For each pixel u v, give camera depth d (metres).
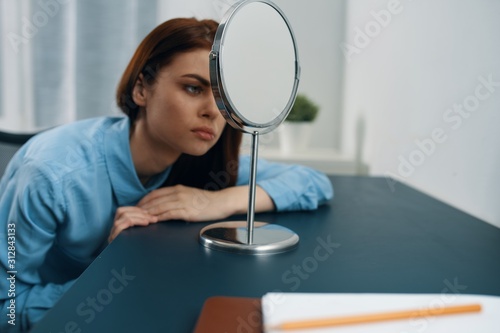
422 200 1.02
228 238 0.69
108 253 0.64
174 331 0.44
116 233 0.75
